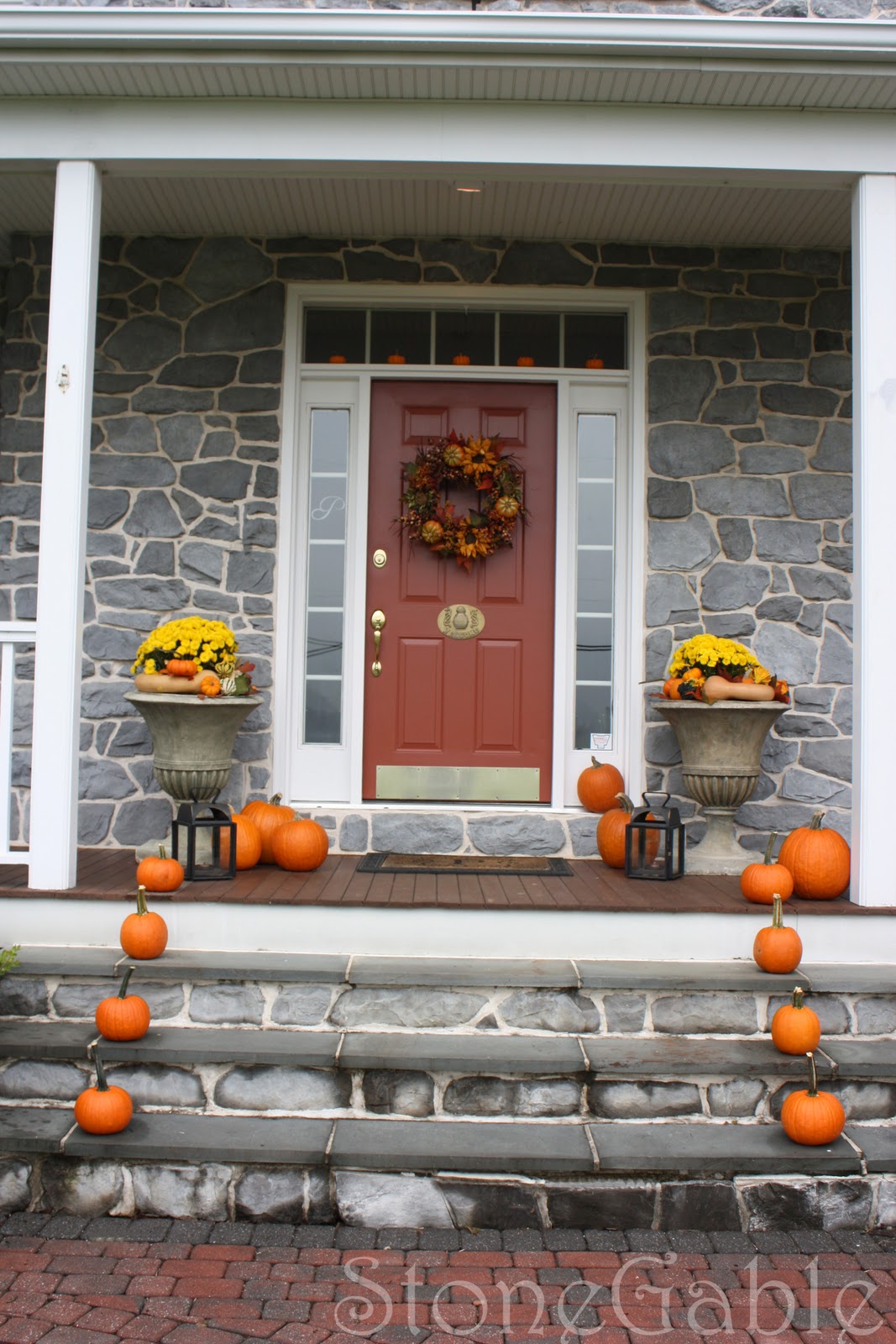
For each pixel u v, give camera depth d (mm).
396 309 5023
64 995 3479
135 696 4234
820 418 4906
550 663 5000
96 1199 3021
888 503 3689
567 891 3881
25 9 3418
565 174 3840
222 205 4562
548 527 5031
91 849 4699
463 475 4895
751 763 4438
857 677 3725
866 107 3729
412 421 5031
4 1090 3277
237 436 4871
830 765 4820
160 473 4863
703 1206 2984
